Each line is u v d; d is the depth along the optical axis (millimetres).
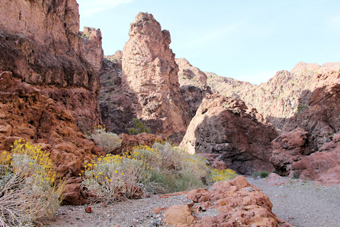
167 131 51875
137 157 8844
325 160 14836
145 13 58688
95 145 9203
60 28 20328
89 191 5980
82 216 4949
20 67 14617
